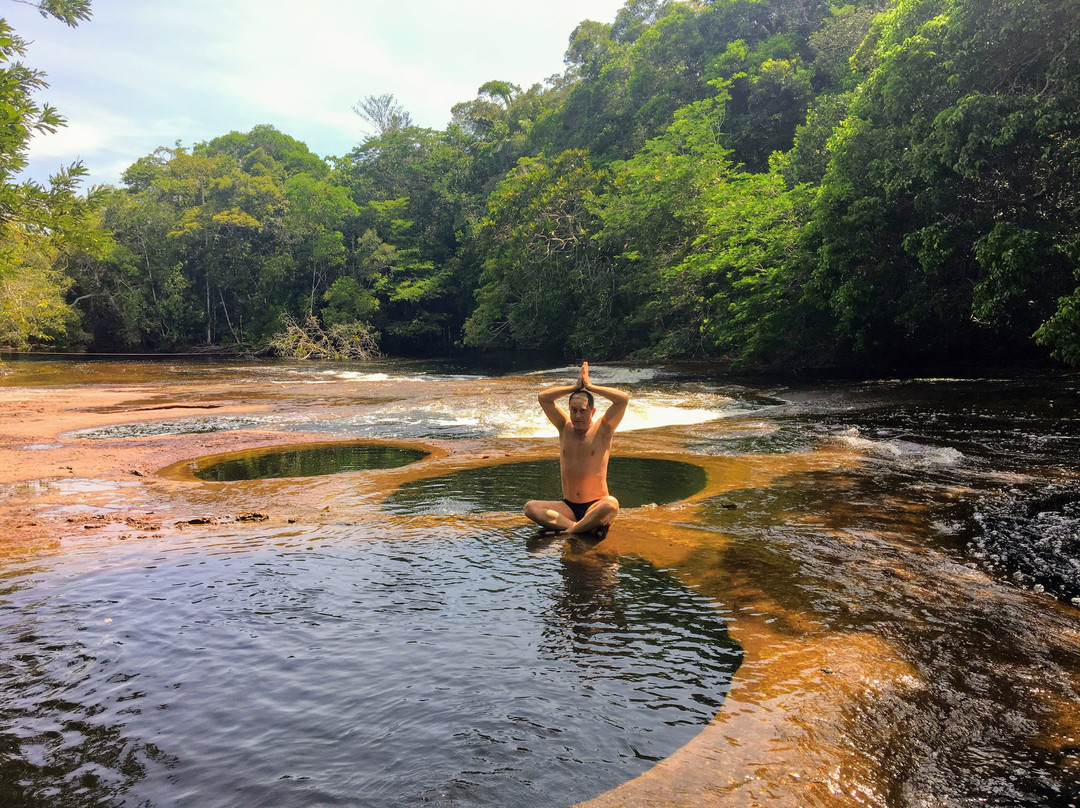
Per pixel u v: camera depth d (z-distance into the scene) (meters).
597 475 5.16
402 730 2.51
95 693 2.82
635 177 31.72
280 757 2.36
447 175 57.28
